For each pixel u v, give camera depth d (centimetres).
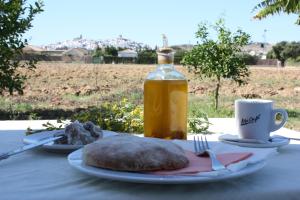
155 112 160
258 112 162
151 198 103
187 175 110
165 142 123
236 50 1001
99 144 120
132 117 198
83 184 113
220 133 198
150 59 5731
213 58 1003
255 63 5850
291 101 1573
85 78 2555
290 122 950
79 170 118
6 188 110
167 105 160
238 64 998
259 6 1027
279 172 127
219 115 960
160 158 113
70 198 103
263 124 163
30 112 1021
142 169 112
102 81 2359
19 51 690
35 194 105
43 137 163
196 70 1063
